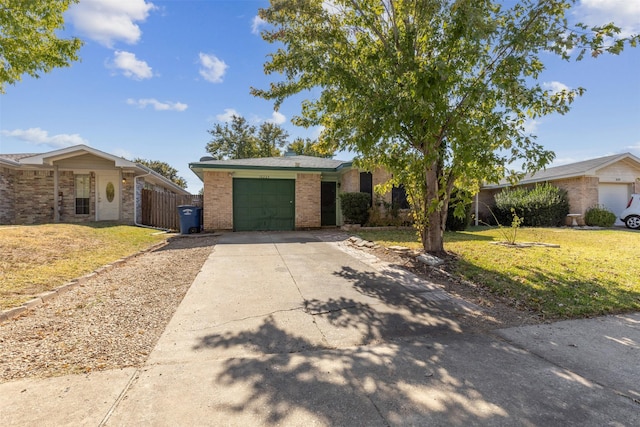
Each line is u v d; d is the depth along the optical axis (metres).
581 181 14.77
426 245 7.28
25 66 7.76
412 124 5.79
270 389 2.30
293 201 13.66
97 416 1.96
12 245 6.44
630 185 15.44
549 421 1.99
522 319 3.84
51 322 3.47
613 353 2.97
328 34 6.31
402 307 4.20
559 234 11.05
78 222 12.82
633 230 12.62
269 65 6.86
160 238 10.51
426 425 1.93
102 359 2.72
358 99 5.80
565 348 3.07
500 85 5.20
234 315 3.84
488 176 5.98
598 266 6.02
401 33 6.01
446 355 2.89
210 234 11.70
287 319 3.74
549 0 4.82
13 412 1.98
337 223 14.73
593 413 2.07
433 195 7.01
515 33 5.17
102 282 5.16
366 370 2.60
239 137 32.53
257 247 8.65
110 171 13.65
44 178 13.60
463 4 4.91
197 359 2.76
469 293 4.82
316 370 2.59
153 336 3.23
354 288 5.01
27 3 6.96
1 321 3.39
